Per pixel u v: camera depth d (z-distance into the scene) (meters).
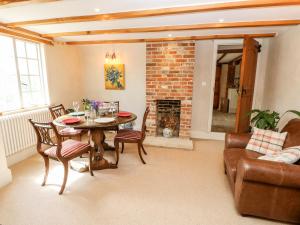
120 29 3.21
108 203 2.11
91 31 3.33
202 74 4.21
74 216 1.91
